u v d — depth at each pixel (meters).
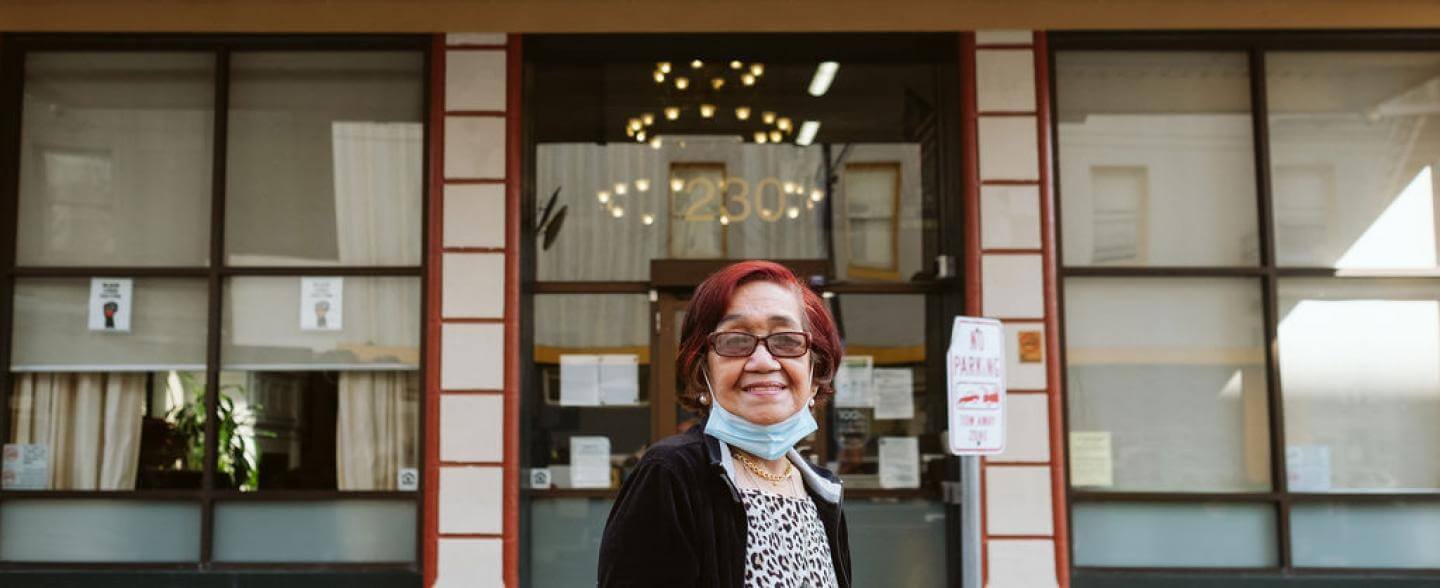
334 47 7.18
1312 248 7.09
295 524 6.89
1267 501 6.93
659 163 7.45
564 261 7.35
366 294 7.04
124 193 7.10
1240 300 7.07
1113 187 7.13
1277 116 7.19
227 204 7.09
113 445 6.95
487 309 6.84
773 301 2.47
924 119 7.46
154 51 7.16
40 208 7.07
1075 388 7.00
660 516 2.23
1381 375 7.02
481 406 6.79
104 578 6.78
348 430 6.96
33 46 7.11
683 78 7.49
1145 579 6.78
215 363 6.93
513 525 6.74
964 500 4.97
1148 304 7.06
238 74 7.18
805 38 7.18
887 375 7.31
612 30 7.02
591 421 7.25
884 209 7.42
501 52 7.01
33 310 7.01
